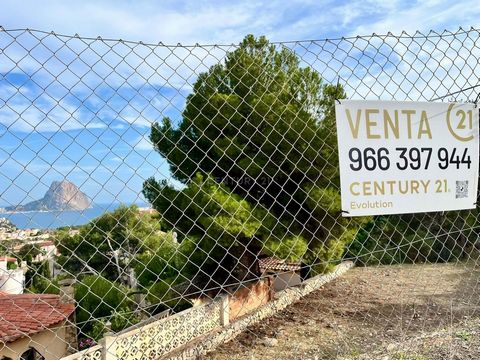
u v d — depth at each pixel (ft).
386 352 13.33
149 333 21.26
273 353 23.48
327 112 14.85
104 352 18.10
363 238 26.58
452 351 11.67
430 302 27.61
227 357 23.47
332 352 21.53
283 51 12.60
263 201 24.90
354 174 8.14
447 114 8.87
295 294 33.24
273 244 23.84
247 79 13.48
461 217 14.23
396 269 39.81
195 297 25.90
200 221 22.34
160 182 13.24
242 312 27.96
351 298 32.78
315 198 19.70
